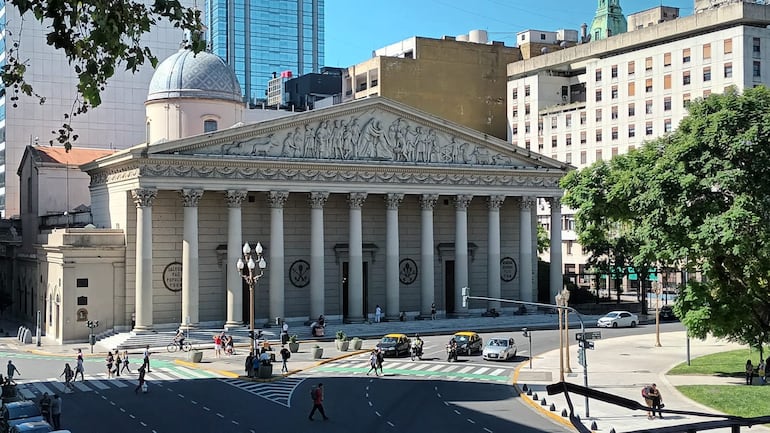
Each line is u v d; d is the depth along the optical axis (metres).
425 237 96.12
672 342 82.00
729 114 52.34
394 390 57.06
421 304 96.69
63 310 82.12
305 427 45.28
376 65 147.75
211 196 88.31
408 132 94.44
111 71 19.53
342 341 77.25
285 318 91.62
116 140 127.62
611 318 96.69
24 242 108.62
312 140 89.44
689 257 55.34
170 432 44.28
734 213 49.91
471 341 74.75
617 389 55.22
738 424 10.95
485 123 153.50
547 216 148.25
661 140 59.03
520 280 102.12
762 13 112.25
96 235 83.25
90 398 54.31
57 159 106.31
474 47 152.75
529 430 43.97
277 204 87.94
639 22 156.62
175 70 100.19
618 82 129.00
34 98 123.19
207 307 87.69
